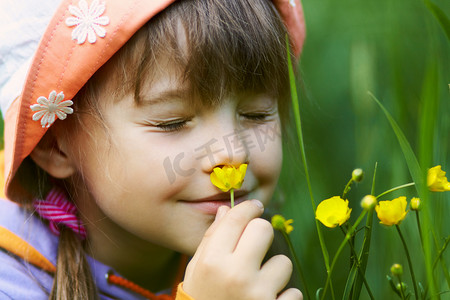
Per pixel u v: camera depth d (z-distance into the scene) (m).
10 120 0.97
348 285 0.87
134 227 0.96
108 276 1.03
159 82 0.93
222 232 0.91
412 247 1.02
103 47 0.93
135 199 0.95
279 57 0.97
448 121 0.99
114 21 0.93
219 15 0.94
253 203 0.93
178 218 0.95
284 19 1.02
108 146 0.95
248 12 0.95
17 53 0.97
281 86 0.98
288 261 0.92
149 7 0.93
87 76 0.93
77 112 0.96
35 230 1.00
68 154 0.98
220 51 0.93
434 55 0.99
